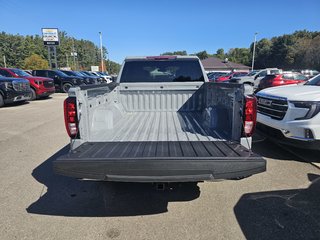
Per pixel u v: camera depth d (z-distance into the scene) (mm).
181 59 4934
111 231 2688
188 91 4977
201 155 2557
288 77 14578
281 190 3479
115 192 3543
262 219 2848
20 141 6086
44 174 4145
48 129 7359
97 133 3346
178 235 2607
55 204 3240
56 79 19125
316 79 5664
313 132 3949
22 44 105625
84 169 2510
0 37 104438
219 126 3572
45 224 2816
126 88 4953
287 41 77875
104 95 3859
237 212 2990
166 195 3432
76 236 2609
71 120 2848
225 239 2537
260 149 5145
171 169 2459
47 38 42656
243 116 2842
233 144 2936
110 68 118938
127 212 3053
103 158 2512
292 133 4156
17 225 2795
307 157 4676
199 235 2604
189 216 2938
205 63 67000
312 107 3959
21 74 14047
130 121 4305
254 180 3785
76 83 19266
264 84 15188
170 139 3227
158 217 2938
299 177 3857
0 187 3688
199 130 3674
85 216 2975
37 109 11289
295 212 2967
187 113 4949
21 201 3307
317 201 3193
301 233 2605
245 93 2816
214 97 4164
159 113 4957
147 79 4996
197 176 2465
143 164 2461
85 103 3018
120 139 3262
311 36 79438
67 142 6012
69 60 110062
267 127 4715
